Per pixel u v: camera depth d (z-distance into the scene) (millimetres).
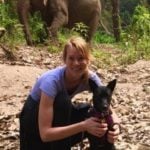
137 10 21031
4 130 7969
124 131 7555
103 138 5188
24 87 10680
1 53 13531
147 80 12156
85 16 19531
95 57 15203
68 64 5160
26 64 12695
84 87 5398
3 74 11172
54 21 18109
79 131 5070
